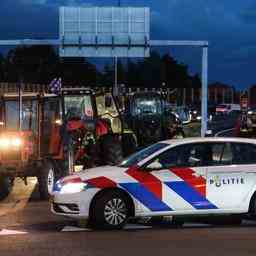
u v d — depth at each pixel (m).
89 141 22.52
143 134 30.66
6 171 17.61
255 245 10.80
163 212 12.67
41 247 10.72
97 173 12.70
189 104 84.19
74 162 21.64
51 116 18.81
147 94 31.23
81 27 31.16
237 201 12.89
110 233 12.12
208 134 33.22
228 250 10.36
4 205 16.64
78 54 31.27
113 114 24.14
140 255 10.02
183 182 12.73
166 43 31.58
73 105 22.73
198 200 12.76
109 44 31.22
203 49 32.31
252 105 76.25
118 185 12.52
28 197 18.41
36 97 18.30
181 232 12.17
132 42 31.28
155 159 12.79
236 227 12.74
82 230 12.52
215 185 12.83
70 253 10.20
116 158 22.56
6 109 18.03
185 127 52.59
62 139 19.17
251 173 12.97
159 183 12.66
